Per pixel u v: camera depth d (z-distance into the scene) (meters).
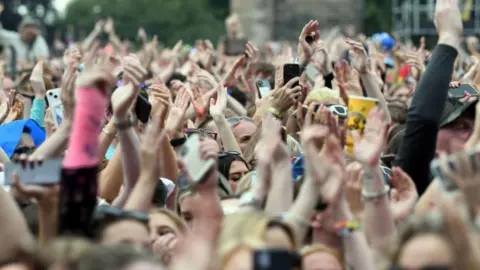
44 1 67.19
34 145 12.75
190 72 18.64
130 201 9.03
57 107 12.12
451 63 10.57
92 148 8.10
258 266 7.51
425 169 10.49
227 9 101.44
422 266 7.43
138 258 7.16
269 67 18.70
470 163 8.21
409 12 36.31
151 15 103.00
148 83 18.23
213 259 7.53
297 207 8.72
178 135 11.76
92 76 8.12
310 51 14.70
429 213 7.69
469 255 7.50
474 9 32.78
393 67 20.66
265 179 9.05
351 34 36.25
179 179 10.91
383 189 9.04
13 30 61.44
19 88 16.64
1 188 8.52
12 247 8.44
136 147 9.54
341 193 8.78
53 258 7.36
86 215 8.15
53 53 38.50
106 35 37.81
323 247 8.66
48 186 8.70
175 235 9.60
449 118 10.62
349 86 12.14
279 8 54.62
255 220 8.11
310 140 8.78
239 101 17.44
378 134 9.12
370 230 9.03
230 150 12.80
